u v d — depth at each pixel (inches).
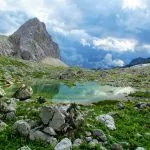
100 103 3068.4
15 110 1429.6
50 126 1163.3
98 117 1462.8
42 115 1194.6
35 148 1058.7
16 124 1149.1
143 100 3737.7
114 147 1132.5
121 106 2025.1
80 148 1098.1
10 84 5241.1
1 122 1263.5
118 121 1528.1
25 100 2329.0
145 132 1390.3
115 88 5861.2
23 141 1093.1
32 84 5944.9
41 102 2246.6
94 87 5930.1
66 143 1083.9
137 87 6240.2
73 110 1251.8
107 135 1230.3
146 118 1697.8
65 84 6456.7
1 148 1031.6
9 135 1128.2
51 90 4805.6
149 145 1229.1
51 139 1116.5
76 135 1175.6
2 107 1416.1
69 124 1202.6
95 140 1167.6
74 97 3917.3
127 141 1238.3
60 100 3398.1
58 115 1174.3
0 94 2341.3
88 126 1268.5
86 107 2119.8
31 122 1214.3
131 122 1541.6
